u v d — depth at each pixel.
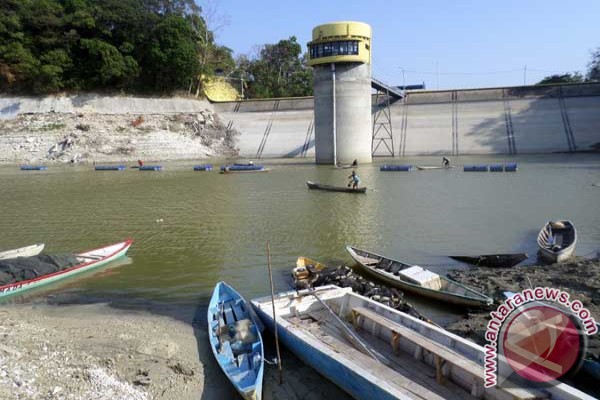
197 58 102.06
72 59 93.38
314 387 11.64
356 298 14.60
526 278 17.59
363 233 26.58
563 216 29.19
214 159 87.38
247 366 11.94
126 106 95.75
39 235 28.23
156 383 11.35
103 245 25.73
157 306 17.00
